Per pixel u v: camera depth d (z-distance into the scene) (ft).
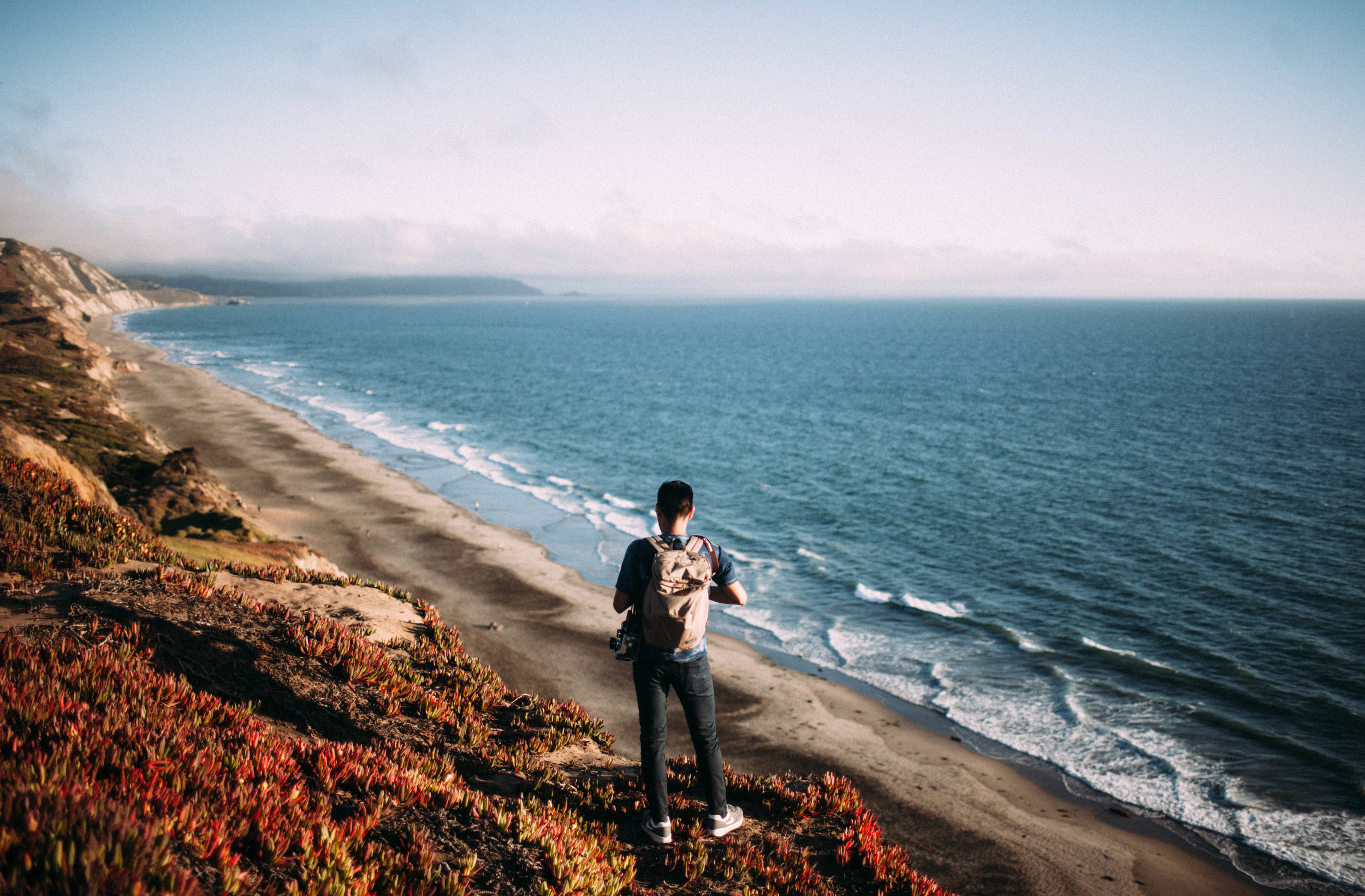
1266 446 183.32
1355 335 642.63
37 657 15.06
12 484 33.06
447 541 114.42
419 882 11.82
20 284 542.98
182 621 21.02
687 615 14.75
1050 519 127.13
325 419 229.25
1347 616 86.63
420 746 19.39
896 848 18.06
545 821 15.39
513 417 241.55
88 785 10.29
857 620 88.89
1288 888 47.11
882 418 234.99
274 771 13.62
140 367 340.59
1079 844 50.98
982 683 73.20
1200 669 74.74
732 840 17.33
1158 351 486.79
